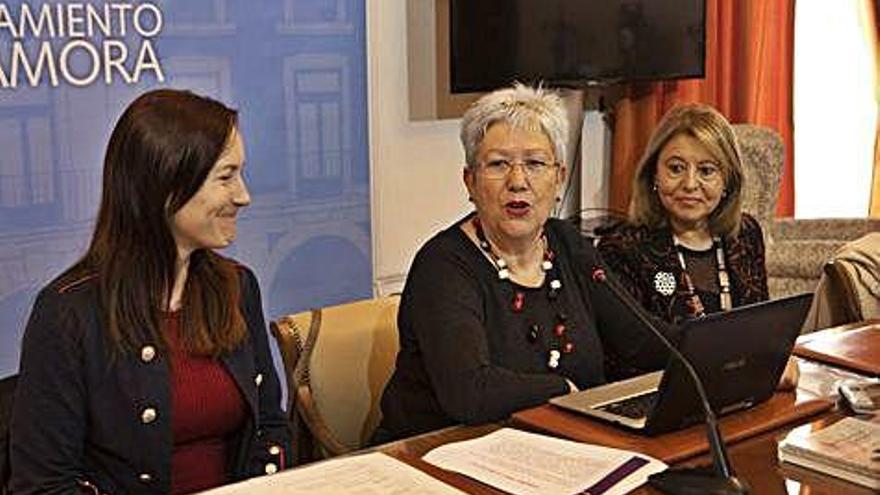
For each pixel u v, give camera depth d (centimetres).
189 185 171
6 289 319
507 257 201
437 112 427
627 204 464
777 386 183
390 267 421
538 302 201
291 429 201
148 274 174
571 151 450
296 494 146
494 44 402
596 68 424
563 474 151
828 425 172
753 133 427
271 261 373
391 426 201
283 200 374
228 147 174
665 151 250
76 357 170
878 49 536
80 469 174
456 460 158
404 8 409
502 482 149
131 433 174
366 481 150
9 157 315
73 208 330
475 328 189
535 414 177
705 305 249
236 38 356
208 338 180
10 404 176
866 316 286
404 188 421
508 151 194
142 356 174
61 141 325
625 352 213
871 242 302
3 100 312
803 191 547
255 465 189
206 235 176
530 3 406
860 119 545
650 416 163
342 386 218
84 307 171
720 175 247
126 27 333
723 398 169
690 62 448
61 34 321
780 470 154
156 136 170
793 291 398
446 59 426
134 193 172
